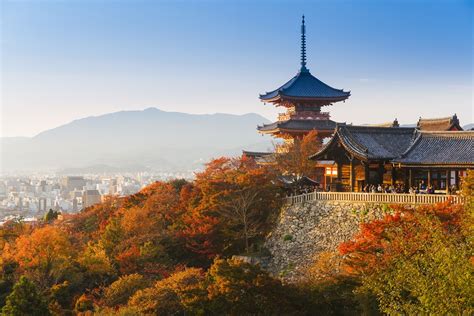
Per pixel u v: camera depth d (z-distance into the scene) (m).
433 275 36.38
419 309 36.38
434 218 53.75
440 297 35.06
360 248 57.66
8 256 92.44
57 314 67.94
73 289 81.69
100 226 109.94
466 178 67.12
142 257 82.56
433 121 104.00
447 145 80.69
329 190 88.81
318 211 78.31
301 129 127.81
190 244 85.62
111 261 86.00
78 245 100.81
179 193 108.62
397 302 38.66
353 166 83.50
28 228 126.75
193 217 87.88
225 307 56.09
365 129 86.31
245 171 95.44
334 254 71.62
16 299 61.53
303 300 57.66
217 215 87.62
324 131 127.56
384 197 72.00
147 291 64.69
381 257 54.62
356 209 74.00
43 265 85.00
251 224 85.75
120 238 92.00
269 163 107.06
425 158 79.38
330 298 57.19
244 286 56.53
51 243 90.31
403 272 38.59
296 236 79.00
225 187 87.25
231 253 84.19
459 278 34.81
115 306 67.00
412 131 87.38
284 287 58.47
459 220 56.00
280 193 91.31
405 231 55.16
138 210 95.50
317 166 100.12
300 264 74.62
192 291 58.00
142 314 58.81
